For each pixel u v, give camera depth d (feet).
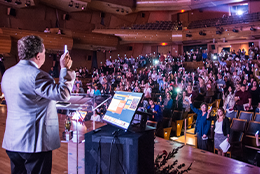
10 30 37.42
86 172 5.44
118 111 5.59
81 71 50.52
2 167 9.79
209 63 39.91
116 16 63.46
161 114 20.39
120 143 4.86
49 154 4.50
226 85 31.58
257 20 46.26
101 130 5.52
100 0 53.88
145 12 66.64
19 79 4.10
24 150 4.15
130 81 39.22
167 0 59.36
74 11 57.11
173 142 14.38
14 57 40.70
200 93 28.22
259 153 14.37
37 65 4.55
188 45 60.49
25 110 4.16
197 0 56.95
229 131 13.87
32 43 4.35
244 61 38.22
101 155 5.14
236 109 21.36
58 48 44.75
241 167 10.37
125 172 4.88
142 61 51.78
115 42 54.70
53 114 4.56
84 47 55.06
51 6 52.70
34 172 4.33
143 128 5.29
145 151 4.98
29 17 49.01
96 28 59.31
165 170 6.37
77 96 6.89
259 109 20.15
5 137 4.38
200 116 16.01
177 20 65.57
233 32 46.88
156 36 54.60
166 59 49.44
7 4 44.88
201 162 10.94
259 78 32.81
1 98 33.32
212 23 55.31
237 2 56.34
